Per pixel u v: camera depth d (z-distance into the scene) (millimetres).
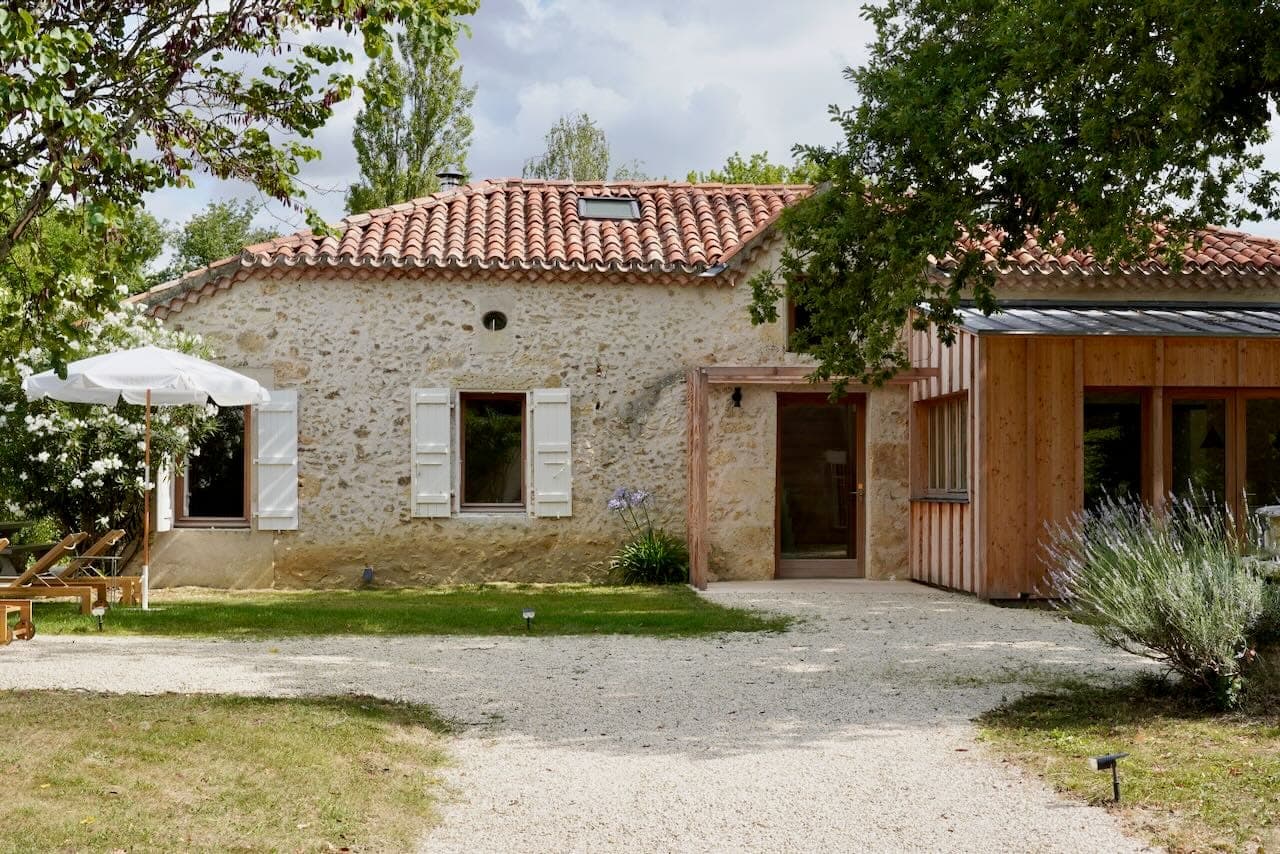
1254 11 9070
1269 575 8242
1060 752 6367
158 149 7383
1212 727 6836
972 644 9914
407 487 14891
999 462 12812
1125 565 7945
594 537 15094
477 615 11500
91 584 11719
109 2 7008
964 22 11438
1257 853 4805
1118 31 9758
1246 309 15062
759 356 15227
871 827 5223
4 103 5957
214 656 9141
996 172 10562
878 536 15031
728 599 13039
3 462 12914
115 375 11055
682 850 4977
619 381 15156
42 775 5379
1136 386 13125
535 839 5117
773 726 7105
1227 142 10609
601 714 7434
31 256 7773
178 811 5113
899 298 10766
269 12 7164
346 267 14680
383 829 5156
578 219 16250
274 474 14711
